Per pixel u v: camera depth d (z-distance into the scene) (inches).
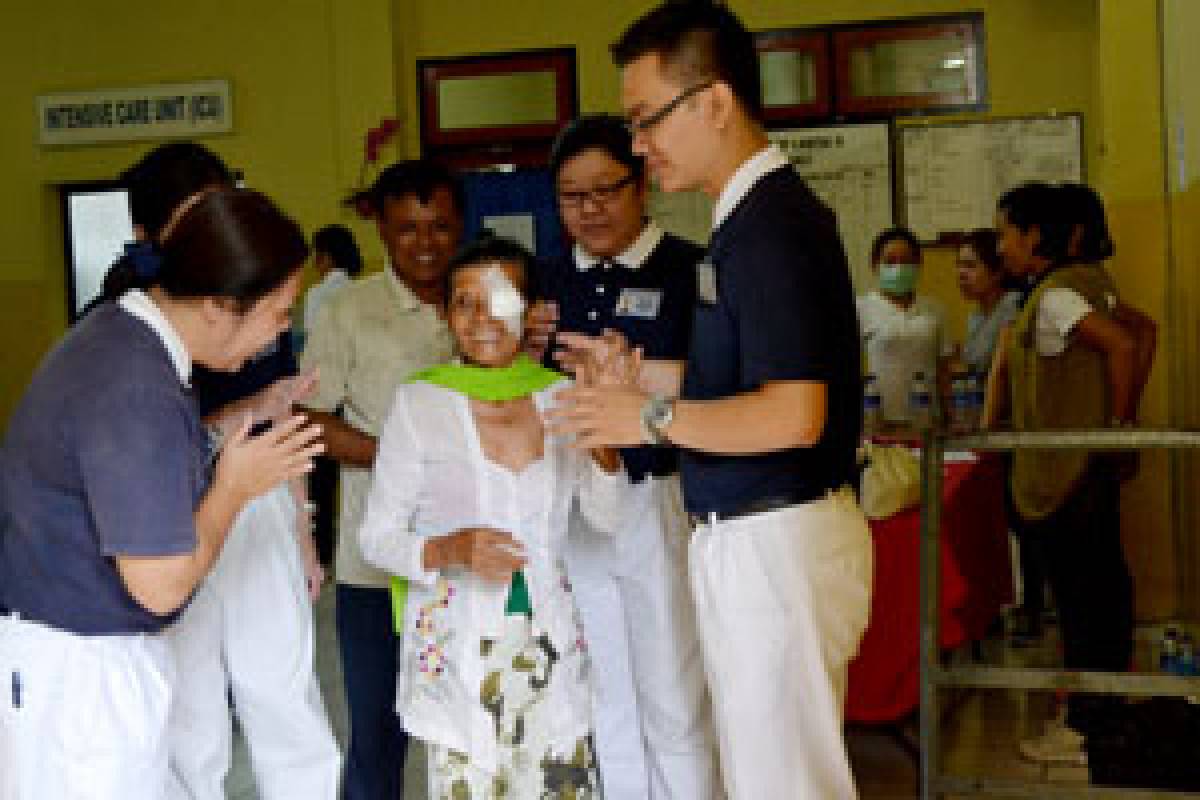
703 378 98.7
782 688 97.7
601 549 122.0
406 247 123.0
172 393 78.3
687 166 95.7
